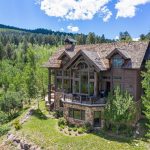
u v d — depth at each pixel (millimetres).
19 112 56469
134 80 39219
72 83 46812
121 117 36062
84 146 34938
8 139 42312
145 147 32938
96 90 41625
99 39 141500
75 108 42219
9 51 146125
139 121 40000
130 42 43531
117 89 37500
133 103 37312
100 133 38562
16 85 69750
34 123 44938
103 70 40250
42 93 59031
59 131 40688
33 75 56344
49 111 50594
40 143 37438
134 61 39188
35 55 94562
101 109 39688
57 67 48469
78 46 51125
